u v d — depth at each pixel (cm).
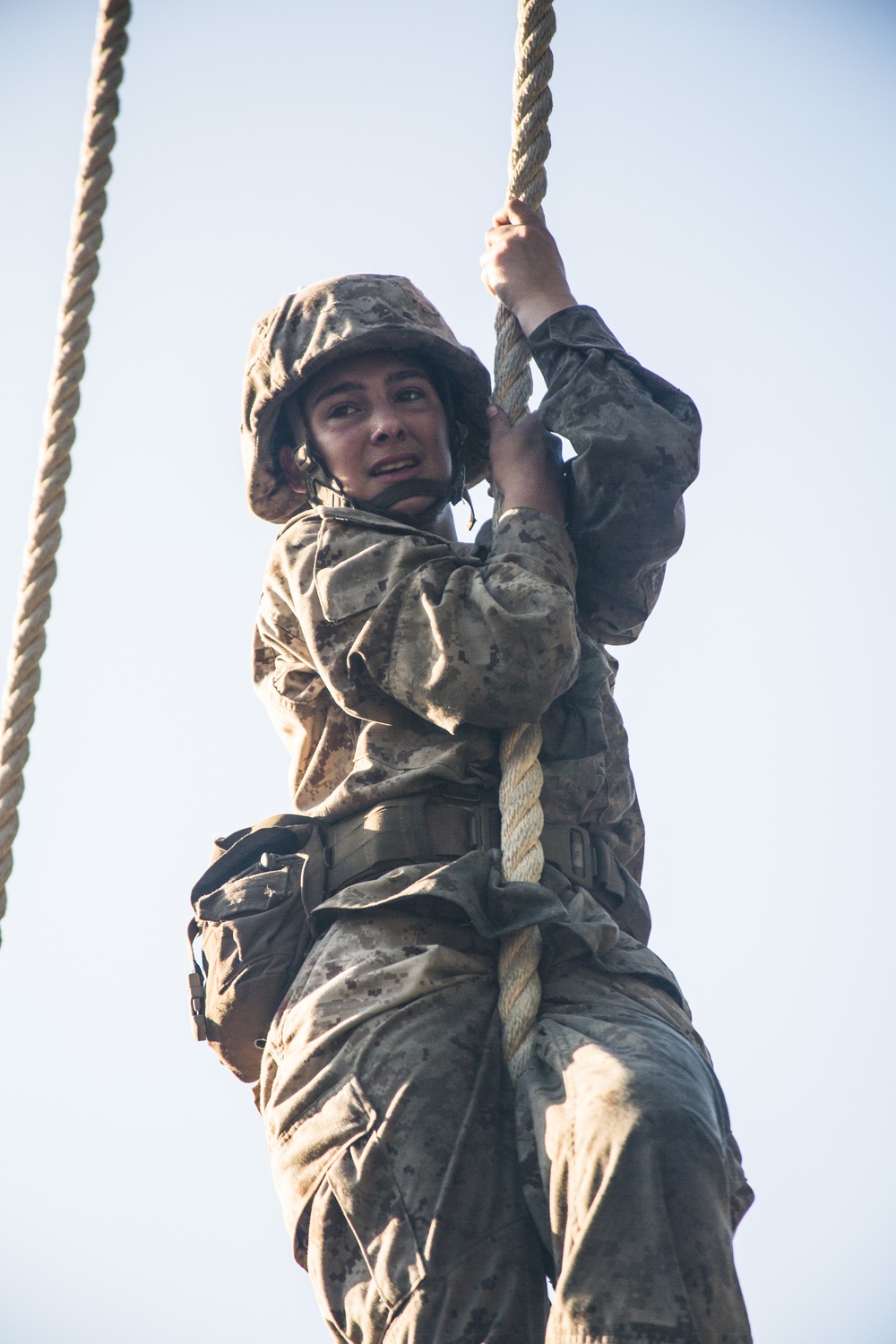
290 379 1581
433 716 1387
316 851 1409
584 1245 1115
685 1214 1123
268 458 1667
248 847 1438
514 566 1432
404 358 1603
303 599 1464
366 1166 1224
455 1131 1239
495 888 1341
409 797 1402
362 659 1408
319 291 1612
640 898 1490
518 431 1575
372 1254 1209
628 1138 1141
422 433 1588
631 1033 1253
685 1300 1092
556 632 1377
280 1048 1325
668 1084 1188
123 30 1571
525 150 1700
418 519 1580
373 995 1299
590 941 1335
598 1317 1090
